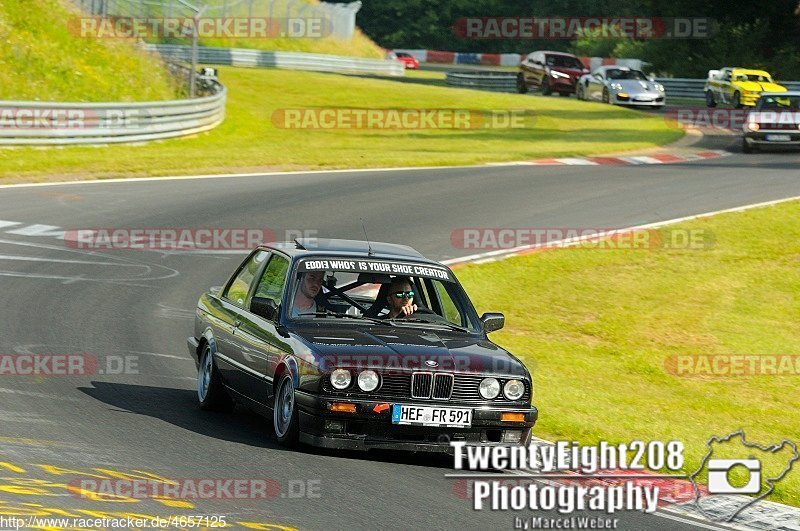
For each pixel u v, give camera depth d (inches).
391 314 579.2
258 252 633.6
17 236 1147.3
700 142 2281.0
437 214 1416.1
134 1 3403.1
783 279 1206.9
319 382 505.4
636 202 1545.3
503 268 1165.1
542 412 660.1
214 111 2245.3
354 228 1302.9
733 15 4338.1
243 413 625.3
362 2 6038.4
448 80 3860.7
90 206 1341.0
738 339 1008.9
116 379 676.1
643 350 950.4
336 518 417.4
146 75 2434.8
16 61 2158.0
